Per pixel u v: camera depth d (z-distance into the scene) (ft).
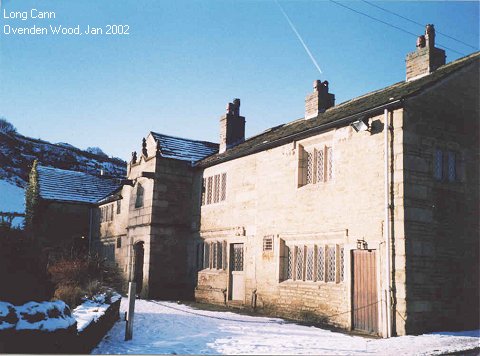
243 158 59.82
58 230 101.60
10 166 198.39
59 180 109.91
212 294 62.03
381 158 40.09
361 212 41.24
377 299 38.65
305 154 50.34
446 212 40.57
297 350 29.27
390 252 37.91
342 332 38.75
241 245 58.90
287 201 50.85
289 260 50.44
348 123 43.86
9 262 22.20
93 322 28.60
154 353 27.89
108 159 254.27
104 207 98.37
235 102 73.92
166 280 67.92
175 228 69.67
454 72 43.29
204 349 29.50
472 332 38.11
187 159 72.33
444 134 41.81
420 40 47.57
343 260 43.50
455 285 39.99
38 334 20.67
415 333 36.47
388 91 48.14
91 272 49.96
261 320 45.32
